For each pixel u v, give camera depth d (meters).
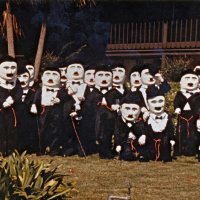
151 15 20.81
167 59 19.64
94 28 22.41
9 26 13.03
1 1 17.41
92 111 9.95
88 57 21.89
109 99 9.72
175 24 20.31
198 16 19.91
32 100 9.94
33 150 10.20
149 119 9.50
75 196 7.39
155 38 20.81
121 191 7.70
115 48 21.55
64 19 21.77
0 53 18.55
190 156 10.14
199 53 19.25
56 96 9.91
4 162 5.58
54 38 21.77
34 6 20.39
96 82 9.83
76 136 10.05
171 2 20.25
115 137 9.74
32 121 10.01
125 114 9.50
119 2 21.55
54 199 5.37
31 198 5.08
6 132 9.55
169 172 8.93
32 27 20.88
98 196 7.42
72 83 9.85
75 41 22.22
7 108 9.48
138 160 9.69
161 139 9.55
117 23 21.80
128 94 9.57
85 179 8.34
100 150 9.87
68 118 9.95
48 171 5.68
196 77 9.80
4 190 4.82
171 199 7.36
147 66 10.18
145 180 8.36
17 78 9.60
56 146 10.09
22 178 5.27
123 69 10.02
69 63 9.91
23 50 20.73
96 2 21.83
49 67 9.84
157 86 10.30
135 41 21.27
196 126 9.91
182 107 9.95
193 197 7.47
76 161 9.69
